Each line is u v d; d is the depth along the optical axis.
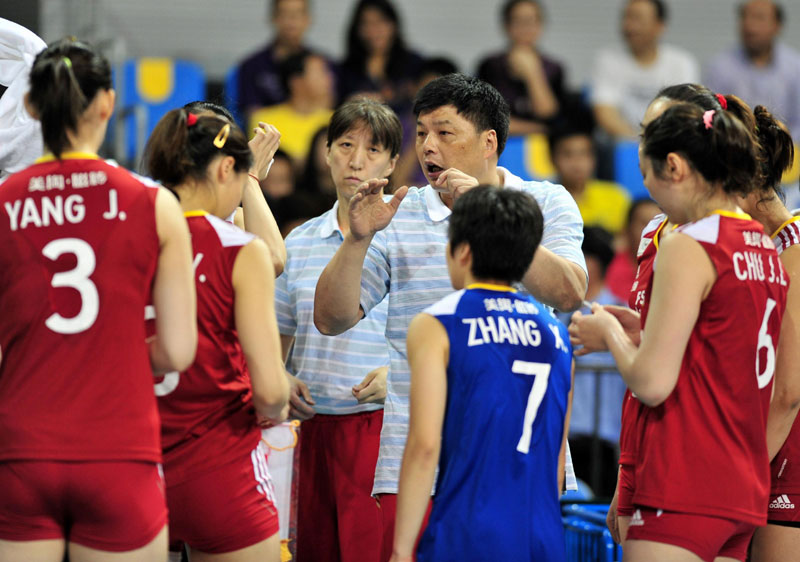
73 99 9.07
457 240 9.77
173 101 27.78
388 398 12.25
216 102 13.17
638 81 31.81
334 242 14.00
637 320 10.40
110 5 32.69
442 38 34.75
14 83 12.37
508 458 9.38
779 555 11.70
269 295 10.03
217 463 10.19
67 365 8.88
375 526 13.68
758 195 11.38
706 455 9.52
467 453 9.34
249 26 33.34
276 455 13.38
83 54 9.27
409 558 9.25
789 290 11.12
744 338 9.61
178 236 9.27
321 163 24.83
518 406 9.45
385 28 29.61
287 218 23.53
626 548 9.92
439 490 9.57
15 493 8.84
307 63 29.14
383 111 13.91
